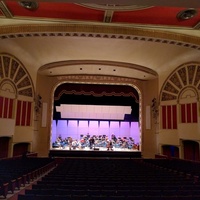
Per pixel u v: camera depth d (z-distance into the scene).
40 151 17.83
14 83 14.48
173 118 16.08
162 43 12.59
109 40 12.66
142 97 19.56
